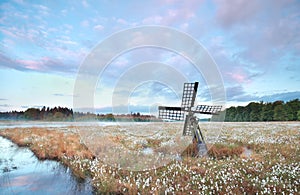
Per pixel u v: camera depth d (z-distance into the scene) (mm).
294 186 5180
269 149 9812
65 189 5668
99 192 5398
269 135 15070
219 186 5434
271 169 6734
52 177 6688
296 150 9289
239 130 19797
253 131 18469
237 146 10516
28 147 12242
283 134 15391
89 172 7082
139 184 5570
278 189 5047
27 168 7727
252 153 9023
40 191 5520
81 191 5527
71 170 7414
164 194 5066
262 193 4711
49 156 9461
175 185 5316
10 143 13930
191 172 6543
